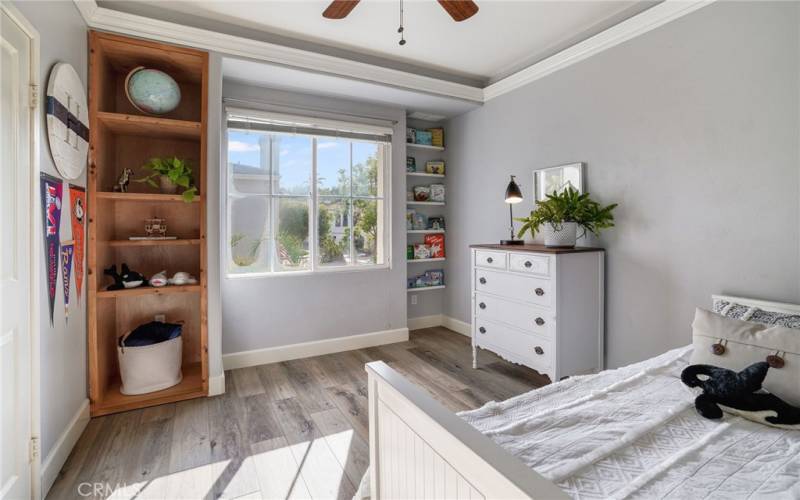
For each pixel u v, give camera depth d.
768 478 0.94
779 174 1.91
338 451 1.99
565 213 2.65
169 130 2.63
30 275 1.53
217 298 2.62
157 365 2.53
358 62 3.10
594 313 2.65
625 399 1.38
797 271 1.86
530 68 3.22
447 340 3.95
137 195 2.40
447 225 4.41
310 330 3.49
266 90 3.27
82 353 2.20
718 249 2.15
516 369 3.14
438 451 0.91
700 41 2.20
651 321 2.47
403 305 3.95
